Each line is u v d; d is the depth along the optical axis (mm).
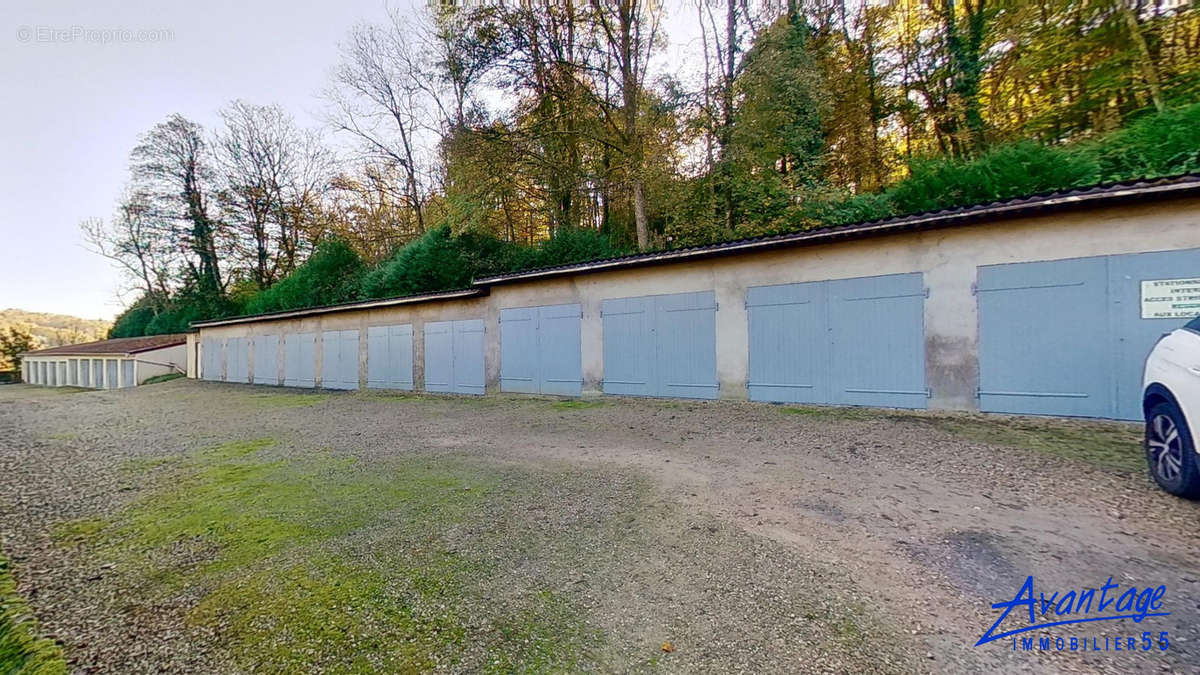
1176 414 3309
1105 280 5617
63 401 16312
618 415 7984
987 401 6285
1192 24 8703
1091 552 2738
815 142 13039
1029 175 8266
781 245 7633
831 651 2031
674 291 9008
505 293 11547
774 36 12078
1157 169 6859
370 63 20406
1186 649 1961
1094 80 9664
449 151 14852
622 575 2762
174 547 3484
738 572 2727
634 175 13227
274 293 22484
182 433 8500
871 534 3109
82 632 2449
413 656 2127
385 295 17406
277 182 26734
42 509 4484
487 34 13852
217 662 2158
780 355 7910
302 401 12680
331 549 3312
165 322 29750
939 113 13523
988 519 3242
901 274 6887
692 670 1956
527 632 2270
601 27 13914
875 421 6309
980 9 12695
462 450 6102
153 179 26562
